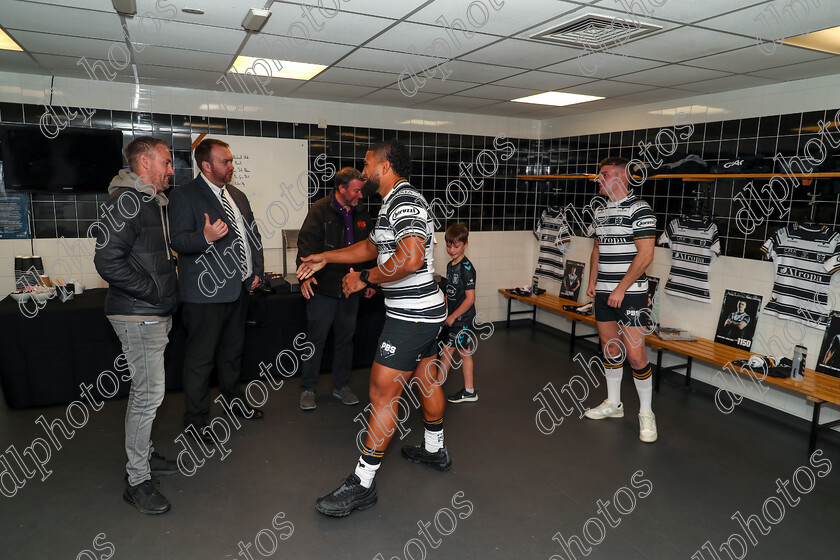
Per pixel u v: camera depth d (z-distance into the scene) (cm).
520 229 596
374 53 298
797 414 359
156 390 240
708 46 269
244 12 230
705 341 410
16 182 384
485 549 221
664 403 386
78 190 401
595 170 514
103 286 425
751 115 373
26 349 338
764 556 220
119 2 218
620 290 305
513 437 325
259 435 320
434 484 270
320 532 230
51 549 214
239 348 337
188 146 434
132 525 231
